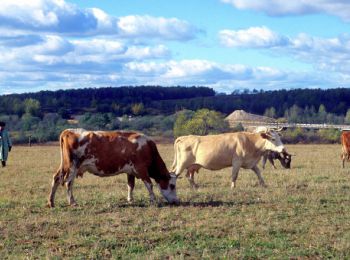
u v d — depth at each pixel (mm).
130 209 14180
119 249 10391
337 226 12211
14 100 94375
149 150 15242
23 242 10945
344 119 104812
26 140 66062
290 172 23891
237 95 139625
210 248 10445
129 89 137000
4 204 14945
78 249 10414
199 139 18906
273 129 19391
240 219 12781
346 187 18375
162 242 10930
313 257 9930
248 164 18688
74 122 82438
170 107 128000
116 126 78000
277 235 11430
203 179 21031
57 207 14547
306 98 130375
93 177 21859
